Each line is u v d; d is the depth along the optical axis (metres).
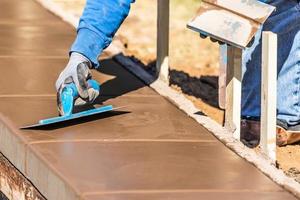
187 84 9.41
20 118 6.76
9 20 9.67
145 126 6.76
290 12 7.16
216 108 8.57
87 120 6.82
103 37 6.72
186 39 11.65
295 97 7.28
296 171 6.66
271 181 5.88
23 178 6.33
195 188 5.67
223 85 6.99
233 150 6.35
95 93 6.68
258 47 7.23
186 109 7.15
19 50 8.58
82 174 5.76
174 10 13.17
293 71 7.25
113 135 6.53
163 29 7.79
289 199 5.61
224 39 6.18
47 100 7.22
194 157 6.19
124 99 7.39
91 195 5.45
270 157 6.23
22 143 6.31
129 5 6.77
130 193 5.52
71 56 6.69
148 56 10.00
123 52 8.99
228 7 6.35
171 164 6.04
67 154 6.09
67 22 9.71
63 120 6.64
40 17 9.87
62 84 6.62
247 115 7.36
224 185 5.76
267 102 6.20
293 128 7.32
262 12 6.24
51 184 5.83
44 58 8.38
